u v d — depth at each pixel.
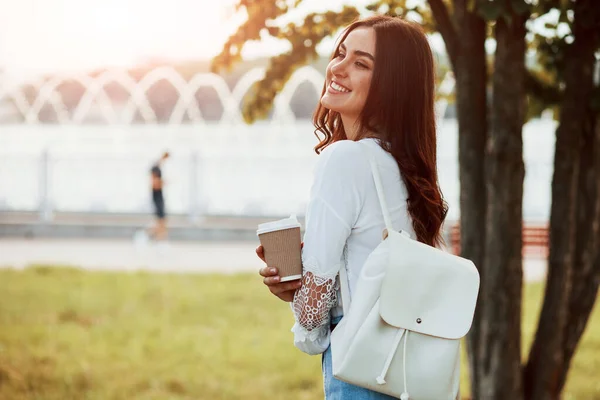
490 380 3.62
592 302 3.79
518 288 3.54
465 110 3.67
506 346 3.57
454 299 2.03
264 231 2.10
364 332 2.00
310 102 29.09
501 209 3.48
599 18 3.48
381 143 2.15
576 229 3.80
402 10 4.07
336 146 2.11
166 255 14.44
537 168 16.36
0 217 18.45
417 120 2.19
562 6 3.51
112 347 7.23
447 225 14.05
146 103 29.48
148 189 18.27
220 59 4.03
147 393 5.89
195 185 17.72
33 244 15.98
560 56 3.90
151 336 7.72
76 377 6.12
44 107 29.33
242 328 8.13
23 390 5.80
